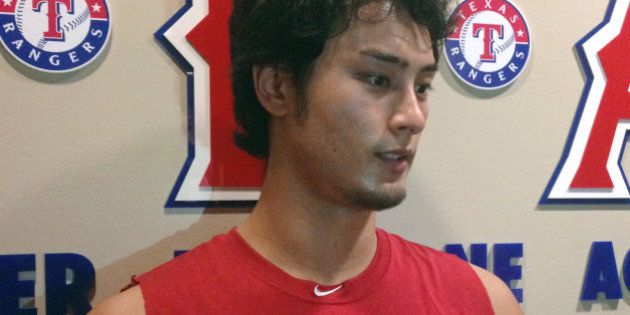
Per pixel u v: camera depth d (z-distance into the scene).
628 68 0.97
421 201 0.91
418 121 0.56
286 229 0.62
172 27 0.81
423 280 0.67
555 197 0.95
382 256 0.66
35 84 0.77
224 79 0.83
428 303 0.65
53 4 0.77
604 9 0.96
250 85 0.63
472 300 0.69
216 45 0.82
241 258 0.62
